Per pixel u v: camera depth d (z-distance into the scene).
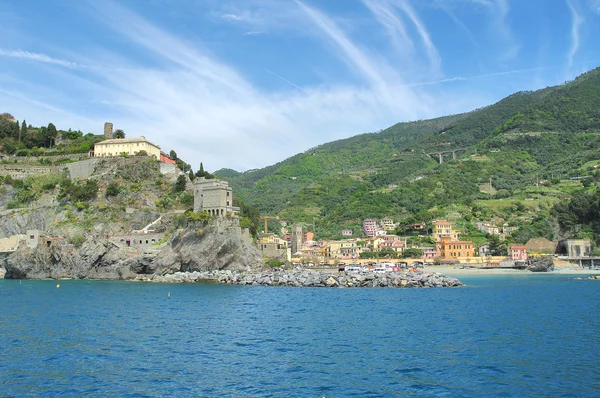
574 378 44.56
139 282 154.38
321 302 101.38
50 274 167.12
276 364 49.56
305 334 65.06
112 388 41.88
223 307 92.38
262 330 68.00
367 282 144.50
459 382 43.56
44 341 59.00
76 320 74.50
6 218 188.75
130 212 188.62
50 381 43.53
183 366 48.66
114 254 165.88
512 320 75.94
